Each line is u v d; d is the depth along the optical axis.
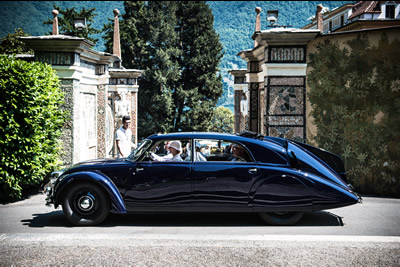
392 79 9.23
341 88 9.59
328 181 6.36
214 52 57.38
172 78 54.12
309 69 9.77
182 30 60.22
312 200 6.30
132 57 54.16
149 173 6.36
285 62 9.77
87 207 6.39
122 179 6.37
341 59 9.56
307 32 9.45
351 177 9.63
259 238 5.81
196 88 55.38
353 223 6.73
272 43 9.73
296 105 9.84
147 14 55.53
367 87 9.41
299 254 5.11
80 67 10.86
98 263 4.77
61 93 9.58
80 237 5.83
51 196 6.50
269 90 9.83
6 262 4.79
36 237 5.83
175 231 6.21
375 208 7.93
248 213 7.48
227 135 6.57
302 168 6.42
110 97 19.06
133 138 19.34
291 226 6.53
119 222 6.77
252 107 12.88
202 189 6.32
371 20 38.53
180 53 56.50
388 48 9.22
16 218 7.03
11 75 8.34
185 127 55.06
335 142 9.70
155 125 52.50
